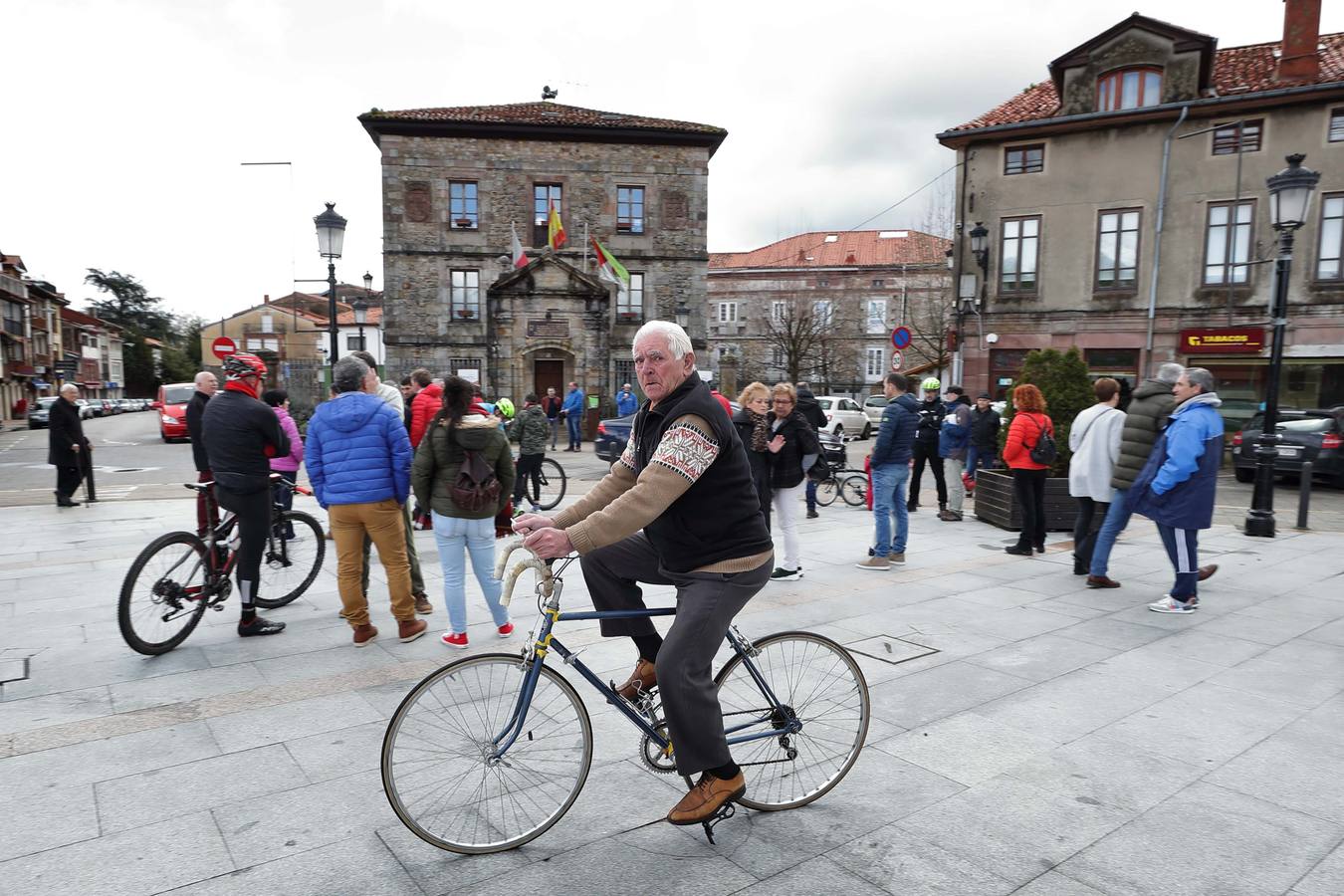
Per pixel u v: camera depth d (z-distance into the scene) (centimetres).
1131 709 405
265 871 265
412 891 256
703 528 275
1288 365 2030
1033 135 2241
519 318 2758
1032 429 778
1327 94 1925
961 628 543
